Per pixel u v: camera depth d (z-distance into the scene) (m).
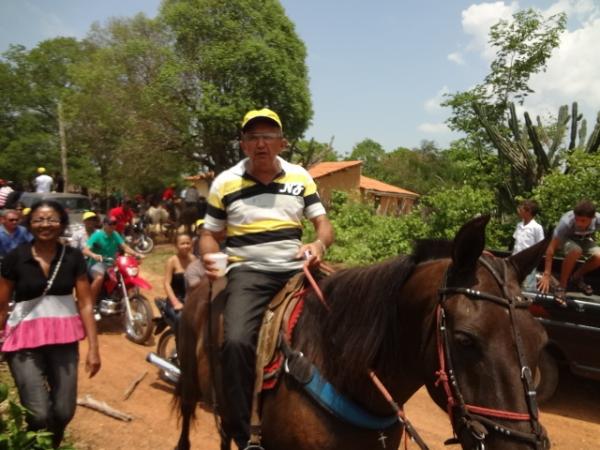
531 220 7.30
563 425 5.66
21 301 3.73
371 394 2.54
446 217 11.09
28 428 3.63
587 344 5.75
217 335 3.10
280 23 21.23
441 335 2.15
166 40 22.00
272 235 2.97
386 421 2.62
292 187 3.03
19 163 37.62
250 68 20.33
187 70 20.28
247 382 2.72
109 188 36.47
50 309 3.74
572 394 6.55
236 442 2.83
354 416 2.53
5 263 3.74
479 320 2.04
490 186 12.91
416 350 2.42
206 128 21.05
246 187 3.00
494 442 1.93
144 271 14.01
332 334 2.62
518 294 2.13
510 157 12.41
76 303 4.05
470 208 10.89
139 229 18.48
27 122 39.78
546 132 14.52
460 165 14.32
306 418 2.57
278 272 2.98
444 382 2.10
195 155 23.09
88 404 5.43
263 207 2.98
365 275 2.63
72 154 36.97
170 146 22.14
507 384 1.95
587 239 6.55
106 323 8.88
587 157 10.15
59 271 3.79
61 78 42.97
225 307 2.93
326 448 2.54
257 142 2.89
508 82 15.38
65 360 3.78
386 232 12.34
